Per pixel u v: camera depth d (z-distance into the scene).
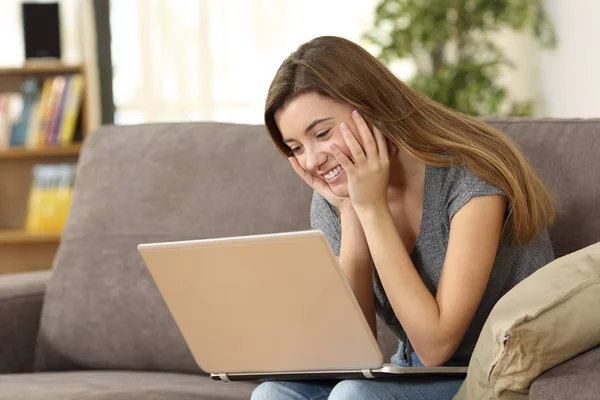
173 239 3.01
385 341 2.69
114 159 3.24
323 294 1.97
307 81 2.17
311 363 2.09
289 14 6.95
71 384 2.64
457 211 2.15
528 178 2.20
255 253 1.99
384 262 2.13
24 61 6.39
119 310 3.02
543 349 1.66
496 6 6.43
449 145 2.17
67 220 3.26
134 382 2.69
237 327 2.14
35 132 6.25
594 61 5.80
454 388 2.04
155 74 6.87
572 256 1.87
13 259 6.43
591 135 2.48
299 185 2.87
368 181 2.17
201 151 3.09
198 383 2.69
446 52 6.99
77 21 6.71
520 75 6.95
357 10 7.00
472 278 2.08
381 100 2.18
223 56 6.91
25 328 3.18
